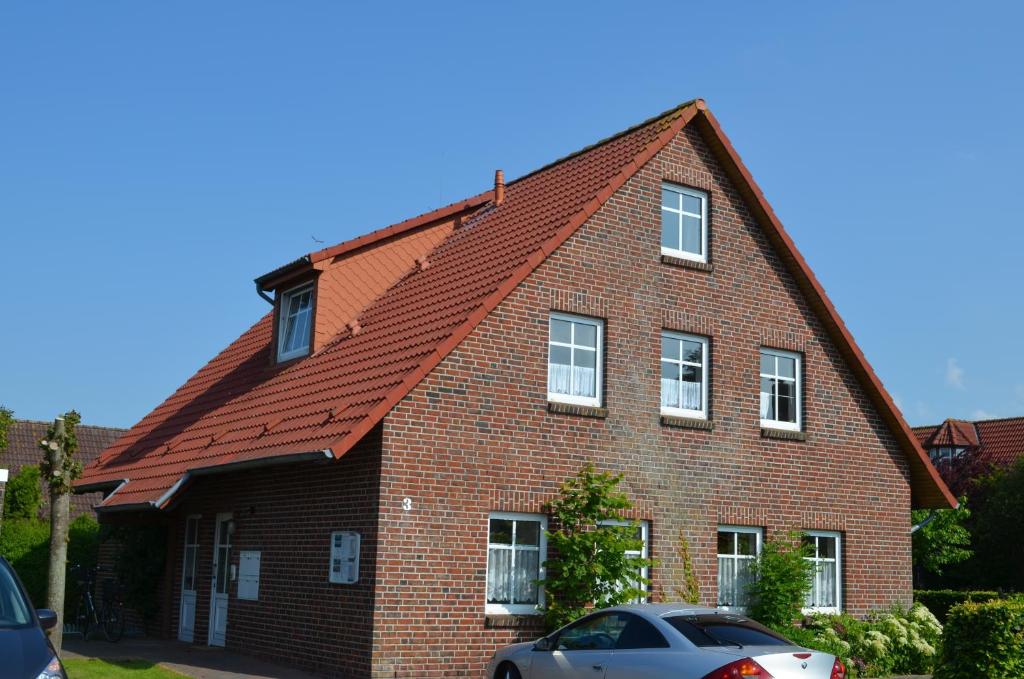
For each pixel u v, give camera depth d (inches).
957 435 2153.1
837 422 853.8
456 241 872.3
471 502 655.1
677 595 743.1
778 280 839.7
